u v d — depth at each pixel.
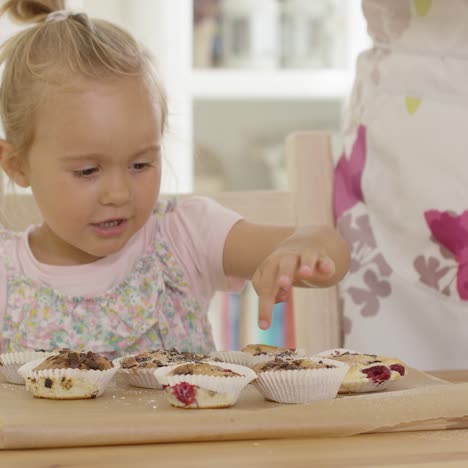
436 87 1.40
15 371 1.02
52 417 0.75
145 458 0.66
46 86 1.21
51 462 0.65
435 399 0.79
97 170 1.19
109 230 1.22
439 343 1.43
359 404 0.78
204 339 1.49
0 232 1.48
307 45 3.36
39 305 1.41
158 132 1.23
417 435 0.73
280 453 0.67
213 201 1.51
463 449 0.68
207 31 3.27
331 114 3.35
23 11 1.50
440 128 1.39
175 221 1.49
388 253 1.46
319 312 1.48
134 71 1.23
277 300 1.00
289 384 0.88
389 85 1.45
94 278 1.43
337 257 1.15
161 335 1.43
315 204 1.50
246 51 3.32
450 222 1.39
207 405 0.84
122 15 3.14
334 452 0.67
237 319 2.80
